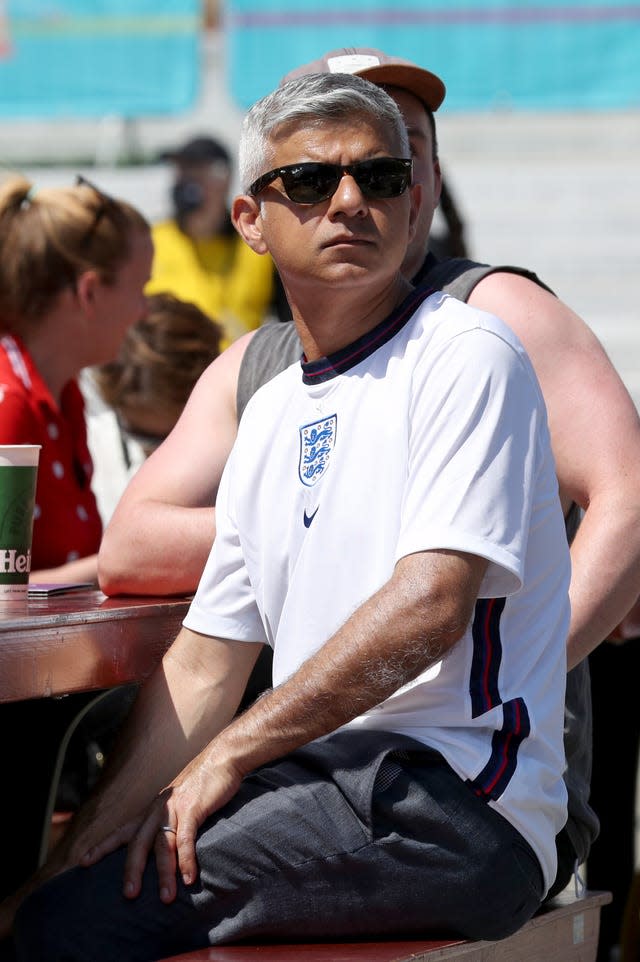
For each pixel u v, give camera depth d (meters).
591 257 40.03
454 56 28.47
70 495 11.93
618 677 13.45
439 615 7.00
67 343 12.28
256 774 7.55
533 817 7.43
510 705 7.38
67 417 12.49
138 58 29.70
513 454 7.29
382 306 7.80
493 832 7.25
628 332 37.44
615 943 13.55
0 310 12.10
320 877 7.22
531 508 7.39
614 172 41.72
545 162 42.34
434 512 7.13
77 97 29.89
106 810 8.34
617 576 8.84
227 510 8.39
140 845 7.38
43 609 8.28
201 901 7.25
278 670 7.90
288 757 7.62
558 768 7.66
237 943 7.32
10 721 10.45
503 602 7.45
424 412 7.37
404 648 7.00
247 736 7.32
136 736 8.48
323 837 7.20
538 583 7.66
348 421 7.69
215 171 24.25
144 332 13.12
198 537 9.76
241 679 8.55
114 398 13.27
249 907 7.25
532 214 41.03
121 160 40.62
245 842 7.23
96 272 12.12
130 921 7.29
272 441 8.09
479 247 40.34
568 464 9.31
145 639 8.59
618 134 42.59
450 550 7.09
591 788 13.57
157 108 29.84
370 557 7.54
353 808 7.22
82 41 29.67
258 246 8.51
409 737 7.35
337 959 7.00
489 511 7.13
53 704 10.53
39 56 29.78
